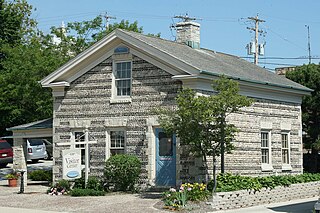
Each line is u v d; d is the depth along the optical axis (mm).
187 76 23578
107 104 26141
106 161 24984
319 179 25984
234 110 21156
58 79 27359
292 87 28797
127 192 24594
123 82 25984
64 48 40219
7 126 42906
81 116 26828
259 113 27250
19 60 38219
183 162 23844
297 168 29750
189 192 20328
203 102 20578
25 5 52125
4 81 38781
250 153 26469
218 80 21109
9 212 19531
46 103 37344
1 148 41844
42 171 33438
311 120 36781
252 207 21031
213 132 21250
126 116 25578
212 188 21203
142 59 25266
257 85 26594
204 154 21484
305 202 22875
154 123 24781
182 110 20750
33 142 44094
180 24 30141
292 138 29578
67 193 24766
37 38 45031
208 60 27156
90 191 23922
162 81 24688
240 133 25984
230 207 20500
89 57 26469
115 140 26016
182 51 26844
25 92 37688
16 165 29734
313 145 35375
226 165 25016
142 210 19188
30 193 25531
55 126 27484
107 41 25859
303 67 37375
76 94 27031
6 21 48469
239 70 27641
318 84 35938
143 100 25156
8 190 27078
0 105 40375
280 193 23141
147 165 24812
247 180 22125
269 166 27656
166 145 24594
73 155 24781
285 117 29047
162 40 27906
